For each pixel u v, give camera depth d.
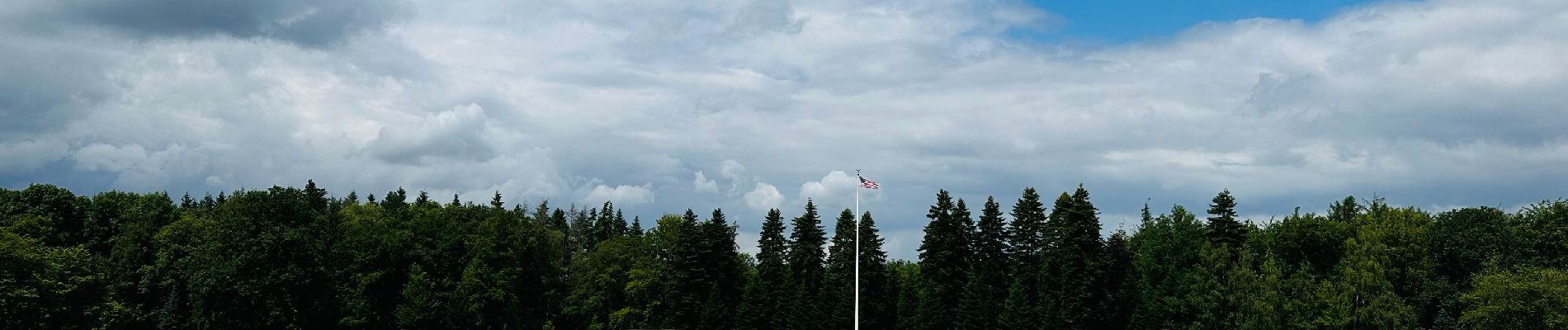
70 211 98.75
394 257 102.56
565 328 115.50
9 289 73.44
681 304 111.31
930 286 104.50
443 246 104.88
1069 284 96.50
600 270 116.44
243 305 84.19
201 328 83.38
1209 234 97.62
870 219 111.00
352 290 97.81
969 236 108.31
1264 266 86.19
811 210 116.38
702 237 114.00
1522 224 87.81
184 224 93.31
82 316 82.69
